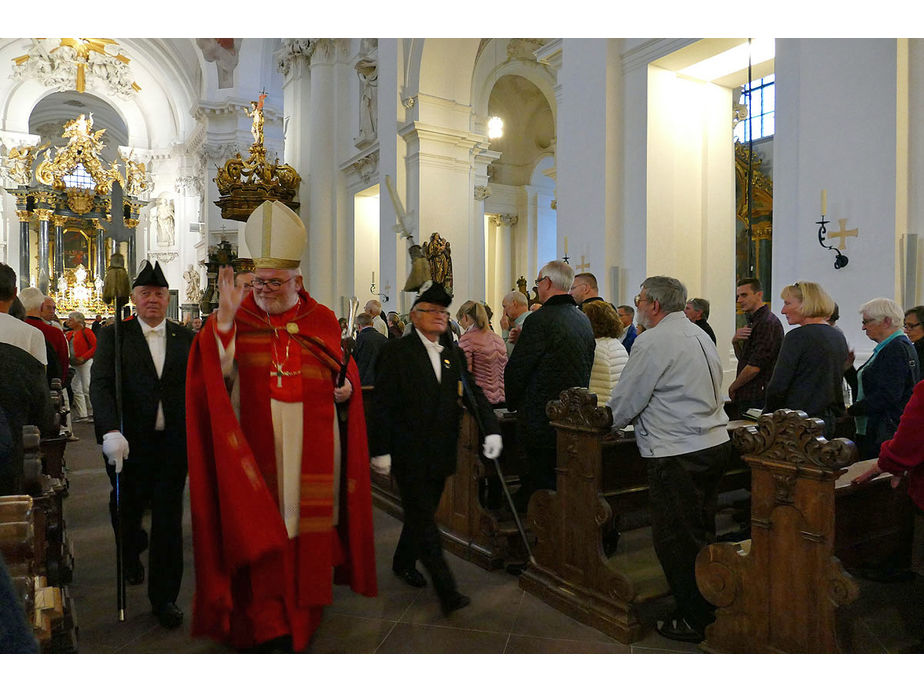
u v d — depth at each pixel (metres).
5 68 26.81
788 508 2.60
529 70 17.30
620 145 7.35
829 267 5.20
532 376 3.84
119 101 29.55
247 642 2.82
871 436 3.62
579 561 3.40
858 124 5.03
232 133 24.84
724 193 7.60
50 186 27.55
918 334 3.83
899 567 3.56
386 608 3.49
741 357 4.48
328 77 16.97
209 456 2.74
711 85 7.49
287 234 2.85
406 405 3.36
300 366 2.88
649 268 7.07
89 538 4.64
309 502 2.83
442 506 4.64
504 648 3.02
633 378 3.02
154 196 29.69
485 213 20.59
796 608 2.59
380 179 13.16
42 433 3.82
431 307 3.43
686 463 2.99
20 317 4.36
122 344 3.38
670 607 3.50
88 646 3.02
